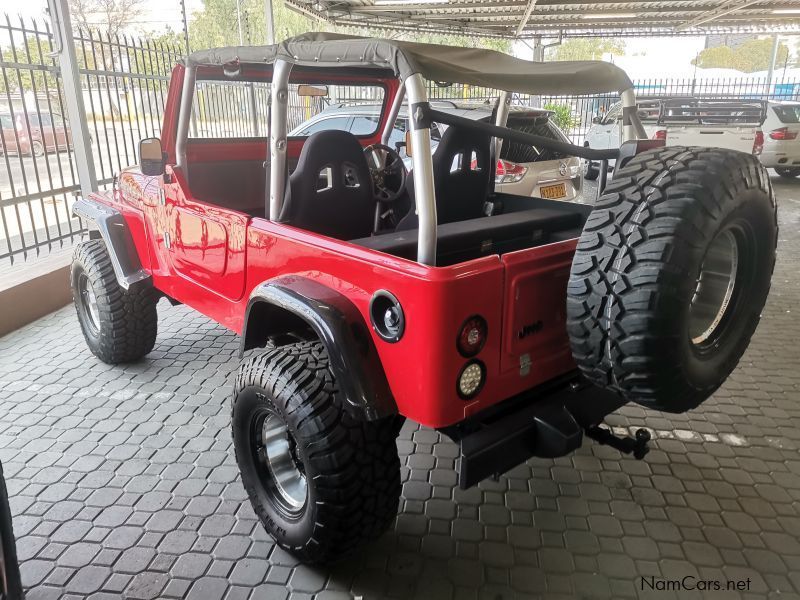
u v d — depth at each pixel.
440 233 2.38
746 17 10.90
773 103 11.13
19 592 1.76
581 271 1.79
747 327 2.21
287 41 2.20
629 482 2.81
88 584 2.20
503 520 2.55
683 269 1.67
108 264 3.68
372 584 2.20
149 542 2.41
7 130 7.31
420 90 1.80
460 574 2.25
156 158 2.97
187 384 3.72
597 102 18.16
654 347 1.70
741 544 2.42
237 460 2.43
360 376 1.89
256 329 2.37
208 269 2.85
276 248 2.33
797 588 2.20
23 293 4.72
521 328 1.98
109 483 2.77
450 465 2.93
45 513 2.57
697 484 2.80
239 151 3.62
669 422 3.32
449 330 1.75
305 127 6.87
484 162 3.10
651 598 2.15
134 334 3.74
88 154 5.51
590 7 9.44
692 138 10.84
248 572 2.26
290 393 2.02
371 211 2.78
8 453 2.99
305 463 2.02
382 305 1.91
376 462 2.05
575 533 2.48
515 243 2.63
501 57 2.41
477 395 1.90
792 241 7.20
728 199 1.76
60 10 5.07
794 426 3.29
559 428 2.00
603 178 2.63
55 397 3.54
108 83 5.82
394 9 9.37
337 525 2.05
